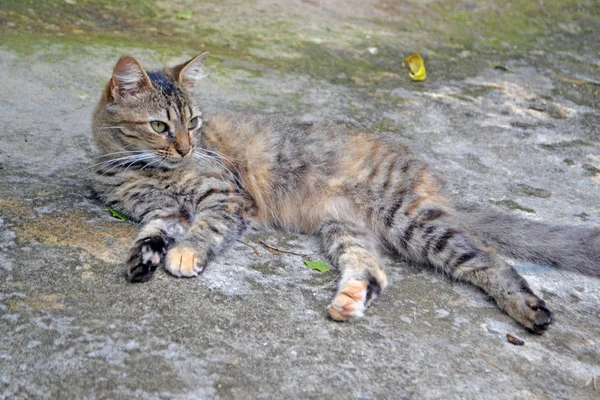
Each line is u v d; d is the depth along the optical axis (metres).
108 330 1.38
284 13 2.48
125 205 1.57
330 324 1.42
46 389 1.32
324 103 1.96
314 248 1.57
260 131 1.64
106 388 1.33
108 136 1.58
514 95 2.10
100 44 2.04
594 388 1.38
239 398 1.33
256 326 1.40
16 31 2.04
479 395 1.36
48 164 1.65
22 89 1.84
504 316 1.47
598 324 1.47
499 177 1.77
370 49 2.25
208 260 1.49
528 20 2.74
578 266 1.55
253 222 1.61
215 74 2.00
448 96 2.06
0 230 1.49
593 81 2.20
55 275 1.44
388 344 1.40
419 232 1.56
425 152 1.82
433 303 1.48
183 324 1.40
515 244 1.57
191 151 1.57
